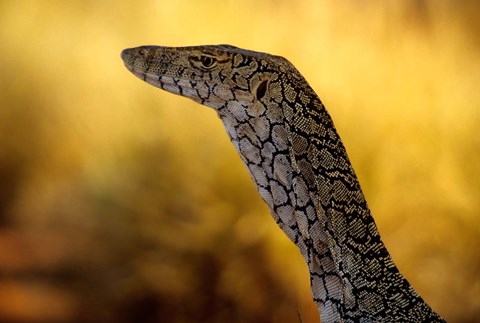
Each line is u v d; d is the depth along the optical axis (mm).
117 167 20188
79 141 21562
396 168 18672
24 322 16922
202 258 17891
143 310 17750
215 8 23000
